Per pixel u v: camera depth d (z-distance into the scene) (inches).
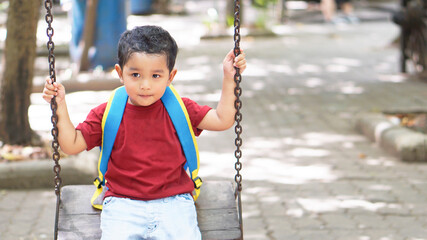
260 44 615.2
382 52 553.0
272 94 391.2
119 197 113.3
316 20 788.0
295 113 344.2
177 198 114.1
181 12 866.8
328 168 250.1
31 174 223.9
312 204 210.5
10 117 249.4
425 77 428.5
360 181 233.8
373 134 287.3
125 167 113.4
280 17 772.0
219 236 120.5
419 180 233.9
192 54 551.2
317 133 304.8
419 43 434.3
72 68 438.0
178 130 114.7
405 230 188.4
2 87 249.1
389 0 939.3
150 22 773.9
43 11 649.6
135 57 106.0
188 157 116.4
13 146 248.4
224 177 239.0
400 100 369.1
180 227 111.3
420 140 256.4
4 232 187.8
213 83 420.8
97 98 373.4
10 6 244.1
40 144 253.0
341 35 668.1
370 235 184.9
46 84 110.1
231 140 294.0
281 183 232.4
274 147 281.1
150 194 112.2
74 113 334.3
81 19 435.8
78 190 126.6
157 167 112.8
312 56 538.3
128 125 113.1
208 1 1064.8
